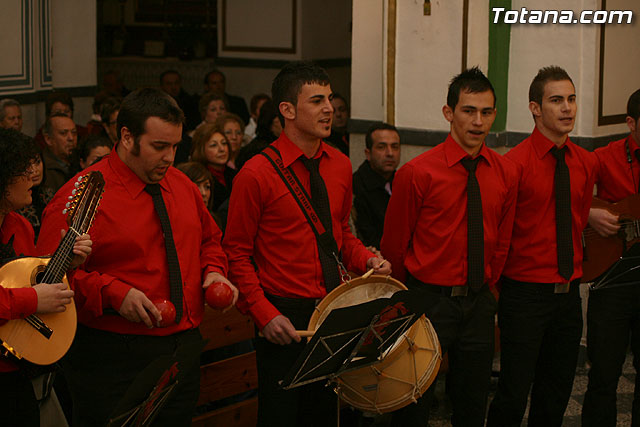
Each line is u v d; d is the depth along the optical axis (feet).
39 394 10.85
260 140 18.95
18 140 9.07
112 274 9.47
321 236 11.00
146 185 9.66
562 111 12.76
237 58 38.96
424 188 12.21
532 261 12.98
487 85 12.09
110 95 27.09
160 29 43.65
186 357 8.56
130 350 9.48
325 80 10.92
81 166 16.92
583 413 14.19
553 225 13.01
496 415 13.53
